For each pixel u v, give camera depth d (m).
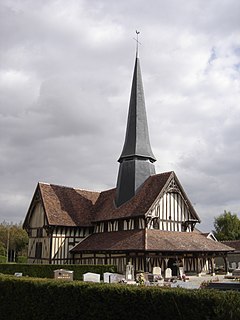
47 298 12.76
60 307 12.26
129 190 36.75
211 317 8.90
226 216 72.44
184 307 9.39
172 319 9.57
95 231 38.34
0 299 14.64
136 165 37.53
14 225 80.81
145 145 38.78
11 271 33.53
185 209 35.75
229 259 52.84
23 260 54.38
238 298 8.69
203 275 33.97
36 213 39.88
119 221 35.22
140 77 41.12
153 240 30.41
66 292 12.16
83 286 11.73
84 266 30.34
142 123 39.50
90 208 41.22
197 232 38.12
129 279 26.70
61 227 37.16
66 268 30.67
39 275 31.66
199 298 9.18
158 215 33.41
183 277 29.41
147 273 27.53
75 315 11.77
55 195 40.12
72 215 38.84
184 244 31.88
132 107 40.06
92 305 11.33
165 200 34.31
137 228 33.06
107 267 30.42
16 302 13.95
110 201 39.72
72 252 36.31
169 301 9.68
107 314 10.92
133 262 30.42
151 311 10.03
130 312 10.45
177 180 35.25
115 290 10.90
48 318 12.59
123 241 31.55
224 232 71.00
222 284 14.12
